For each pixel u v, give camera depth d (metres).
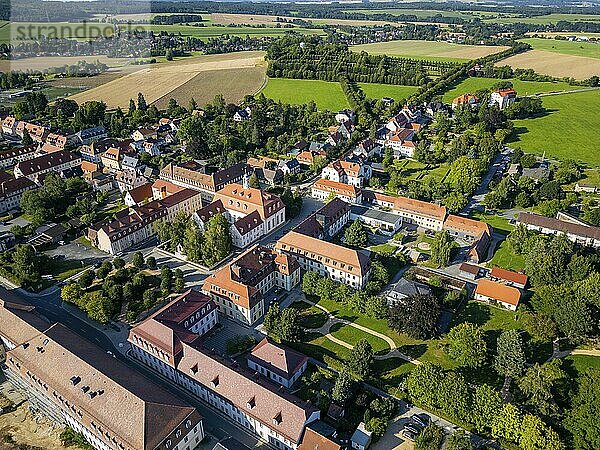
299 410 106.50
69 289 156.75
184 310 139.25
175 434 102.25
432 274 174.00
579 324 133.62
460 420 112.25
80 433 111.38
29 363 119.44
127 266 180.88
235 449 101.75
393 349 139.50
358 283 163.38
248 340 137.50
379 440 110.94
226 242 183.25
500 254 187.00
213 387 117.31
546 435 102.25
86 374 111.50
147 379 114.69
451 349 132.00
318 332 146.62
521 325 147.62
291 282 165.62
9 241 191.62
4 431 113.06
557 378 119.81
